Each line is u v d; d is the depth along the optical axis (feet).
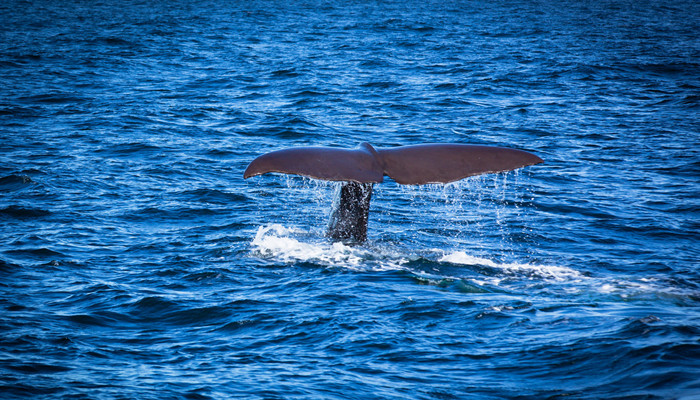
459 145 107.65
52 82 329.31
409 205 163.32
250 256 121.70
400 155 105.81
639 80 364.99
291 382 76.23
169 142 225.56
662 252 133.49
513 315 94.17
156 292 105.81
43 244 129.49
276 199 167.94
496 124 263.08
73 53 422.41
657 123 267.59
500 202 169.48
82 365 80.43
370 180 100.27
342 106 290.35
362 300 101.09
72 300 102.37
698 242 141.79
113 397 71.92
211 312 98.07
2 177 177.27
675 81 362.94
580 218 157.58
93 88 318.24
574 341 83.82
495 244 135.44
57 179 178.19
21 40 477.77
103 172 188.03
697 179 195.21
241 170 196.44
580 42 522.47
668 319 90.02
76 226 142.51
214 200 165.27
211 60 414.21
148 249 128.26
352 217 124.88
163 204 160.56
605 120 272.31
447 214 157.38
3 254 123.13
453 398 71.92
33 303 100.83
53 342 86.99
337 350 85.05
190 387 74.84
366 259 117.91
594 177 196.44
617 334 84.94
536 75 372.99
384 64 405.59
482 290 104.94
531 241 138.51
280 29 596.29
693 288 107.65
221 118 263.49
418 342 86.69
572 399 69.67
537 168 204.44
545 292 104.17
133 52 437.17
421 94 318.65
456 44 501.56
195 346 86.99
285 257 119.96
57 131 235.40
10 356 81.97
